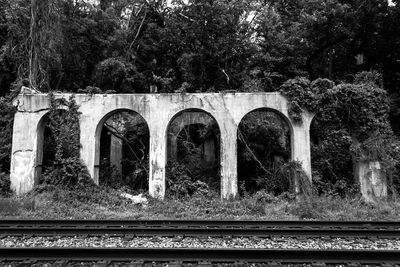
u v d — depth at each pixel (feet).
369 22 75.51
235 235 27.99
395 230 28.22
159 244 25.67
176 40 76.79
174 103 49.47
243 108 49.08
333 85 49.90
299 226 32.58
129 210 42.09
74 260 21.01
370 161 47.80
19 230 28.55
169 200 46.55
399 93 73.77
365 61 81.61
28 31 58.65
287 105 49.08
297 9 80.28
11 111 52.95
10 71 64.39
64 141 48.78
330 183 50.93
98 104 49.98
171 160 55.52
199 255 21.47
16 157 49.42
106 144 68.80
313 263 20.93
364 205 44.34
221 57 73.41
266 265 20.47
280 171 51.39
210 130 63.57
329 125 52.85
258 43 75.41
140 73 75.66
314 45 79.30
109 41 74.23
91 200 45.34
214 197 48.26
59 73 66.69
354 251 21.27
